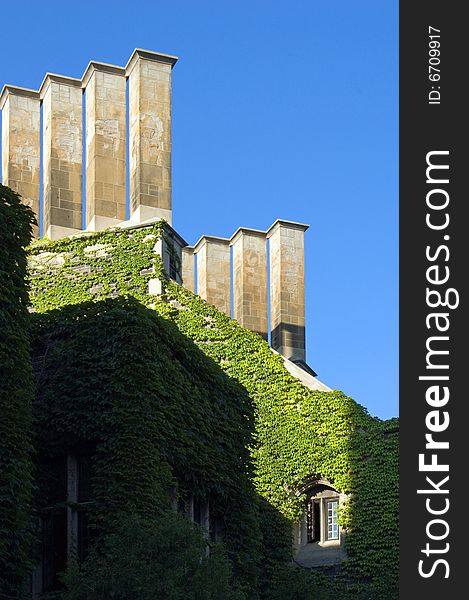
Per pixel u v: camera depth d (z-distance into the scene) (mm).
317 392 34969
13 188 37375
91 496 23922
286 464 34438
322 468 34312
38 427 24328
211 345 34938
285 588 30125
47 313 25969
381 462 34094
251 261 45219
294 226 45031
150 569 20281
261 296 45062
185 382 25875
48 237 35438
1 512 20906
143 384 24344
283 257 44562
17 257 22922
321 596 29984
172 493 24641
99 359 24656
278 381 35062
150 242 34656
